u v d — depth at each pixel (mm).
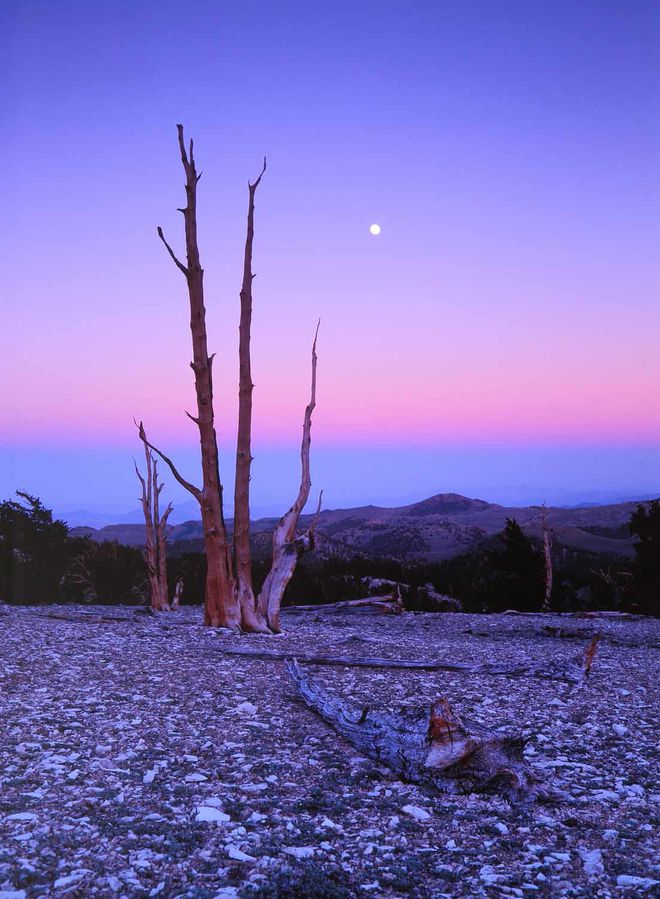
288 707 10906
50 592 33969
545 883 5695
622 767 8828
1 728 8914
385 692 12219
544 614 30953
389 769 8227
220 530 20656
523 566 38312
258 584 37125
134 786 7281
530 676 14562
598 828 6875
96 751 8305
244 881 5410
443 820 6941
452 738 7902
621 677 15422
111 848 5801
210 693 11570
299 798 7254
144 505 28719
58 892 5031
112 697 10906
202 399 20281
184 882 5340
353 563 46500
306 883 5410
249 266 20812
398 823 6770
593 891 5586
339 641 19062
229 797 7137
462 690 12773
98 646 15734
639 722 11094
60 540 35688
